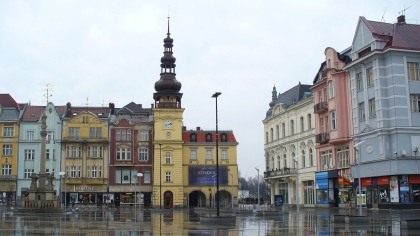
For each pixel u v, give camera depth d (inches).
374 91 1983.3
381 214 1722.4
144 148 3577.8
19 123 3484.3
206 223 1301.7
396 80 1915.6
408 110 1911.9
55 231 1005.8
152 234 953.5
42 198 2087.8
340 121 2225.6
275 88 3447.3
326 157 2433.6
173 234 954.1
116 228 1115.9
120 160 3526.1
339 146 2289.6
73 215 1863.9
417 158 1873.8
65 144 3494.1
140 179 3472.0
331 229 1034.1
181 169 3506.4
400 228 1034.7
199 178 3577.8
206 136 3668.8
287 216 1670.8
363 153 2069.4
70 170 3481.8
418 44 1961.1
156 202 3442.4
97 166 3508.9
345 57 2284.7
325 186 2407.7
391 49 1899.6
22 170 3447.3
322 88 2433.6
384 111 1930.4
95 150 3528.5
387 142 1920.5
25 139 3479.3
